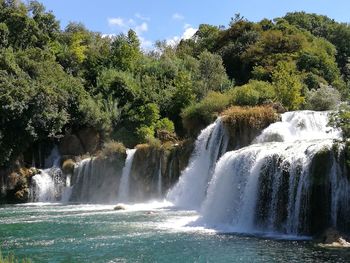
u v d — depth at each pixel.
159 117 60.28
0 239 26.17
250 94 48.06
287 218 26.91
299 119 40.09
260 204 28.66
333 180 25.78
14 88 53.41
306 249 21.92
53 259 21.23
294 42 72.88
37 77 59.41
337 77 68.62
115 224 30.67
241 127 40.34
